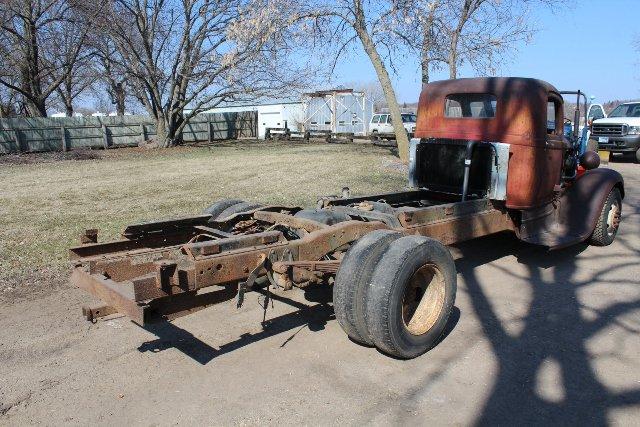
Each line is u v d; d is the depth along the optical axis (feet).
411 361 12.89
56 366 12.61
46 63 98.17
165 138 88.38
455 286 13.67
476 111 19.75
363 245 12.84
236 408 10.91
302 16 56.13
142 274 14.20
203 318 15.38
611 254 22.09
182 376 12.18
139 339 14.03
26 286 17.78
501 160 18.34
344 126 133.49
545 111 19.07
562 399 11.19
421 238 12.93
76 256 13.85
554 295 17.35
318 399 11.23
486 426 10.28
